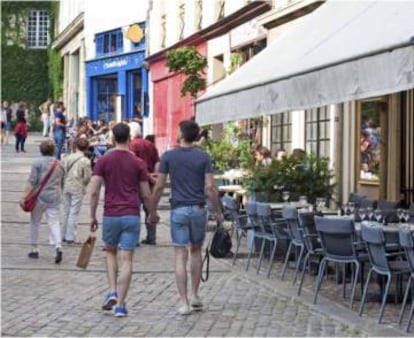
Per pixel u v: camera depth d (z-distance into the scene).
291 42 16.75
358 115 19.77
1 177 32.16
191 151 11.44
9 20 67.56
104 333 10.32
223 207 17.61
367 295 12.44
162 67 40.12
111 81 52.78
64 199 18.19
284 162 16.95
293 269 15.02
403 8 13.00
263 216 14.28
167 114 39.34
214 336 10.20
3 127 51.06
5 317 11.14
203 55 32.47
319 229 11.86
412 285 11.18
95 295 12.67
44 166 15.83
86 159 18.31
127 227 11.23
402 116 18.58
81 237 19.03
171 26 38.12
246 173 18.88
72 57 59.75
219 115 16.28
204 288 13.33
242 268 15.17
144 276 14.39
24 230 19.89
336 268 13.60
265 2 26.17
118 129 11.45
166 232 20.09
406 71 9.71
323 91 11.84
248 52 28.67
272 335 10.24
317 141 21.84
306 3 21.89
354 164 19.89
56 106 41.47
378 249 10.92
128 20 46.19
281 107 13.32
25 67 67.62
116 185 11.29
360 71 10.75
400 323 10.67
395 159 18.59
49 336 10.13
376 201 15.51
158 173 11.48
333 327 10.69
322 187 16.80
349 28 14.06
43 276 14.26
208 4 32.75
